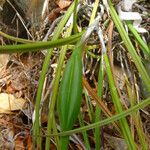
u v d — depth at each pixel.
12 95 0.22
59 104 0.17
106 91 0.20
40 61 0.22
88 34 0.18
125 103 0.20
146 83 0.18
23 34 0.23
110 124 0.20
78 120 0.20
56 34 0.20
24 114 0.21
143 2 0.22
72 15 0.21
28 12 0.23
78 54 0.17
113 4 0.22
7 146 0.21
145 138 0.20
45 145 0.20
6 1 0.23
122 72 0.21
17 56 0.23
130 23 0.21
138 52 0.21
